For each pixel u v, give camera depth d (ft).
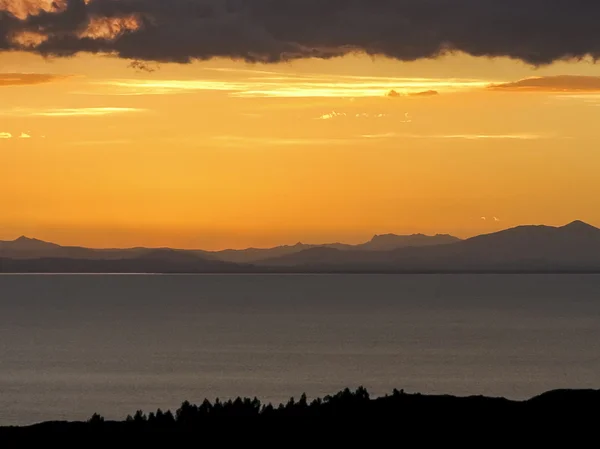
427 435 327.06
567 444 318.45
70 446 326.03
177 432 335.47
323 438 325.01
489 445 318.24
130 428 342.23
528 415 347.15
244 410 351.25
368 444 319.68
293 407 356.79
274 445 320.50
